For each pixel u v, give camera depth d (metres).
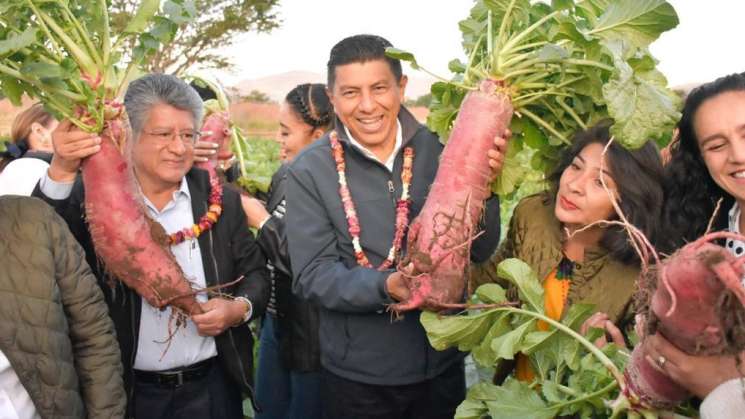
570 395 1.93
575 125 2.33
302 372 3.12
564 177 2.21
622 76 1.92
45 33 2.13
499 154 2.21
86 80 2.16
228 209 2.75
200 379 2.65
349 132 2.53
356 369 2.56
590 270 2.21
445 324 2.10
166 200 2.60
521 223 2.44
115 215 2.25
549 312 2.33
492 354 2.09
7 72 2.04
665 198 2.11
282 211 3.17
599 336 2.00
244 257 2.79
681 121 1.97
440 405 2.70
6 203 1.95
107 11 2.29
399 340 2.52
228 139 3.51
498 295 2.10
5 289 1.88
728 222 2.04
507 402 1.93
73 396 1.98
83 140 2.13
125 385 2.51
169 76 2.48
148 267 2.31
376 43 2.40
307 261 2.51
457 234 2.15
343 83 2.40
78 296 2.05
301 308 3.08
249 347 2.82
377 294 2.30
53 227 2.00
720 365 1.40
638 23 2.09
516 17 2.25
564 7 2.19
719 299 1.32
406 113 2.57
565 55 2.05
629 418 1.63
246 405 3.92
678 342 1.40
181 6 2.36
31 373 1.90
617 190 2.12
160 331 2.56
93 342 2.10
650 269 1.55
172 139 2.41
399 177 2.53
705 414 1.42
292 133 3.56
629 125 1.88
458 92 2.41
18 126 3.91
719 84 1.83
